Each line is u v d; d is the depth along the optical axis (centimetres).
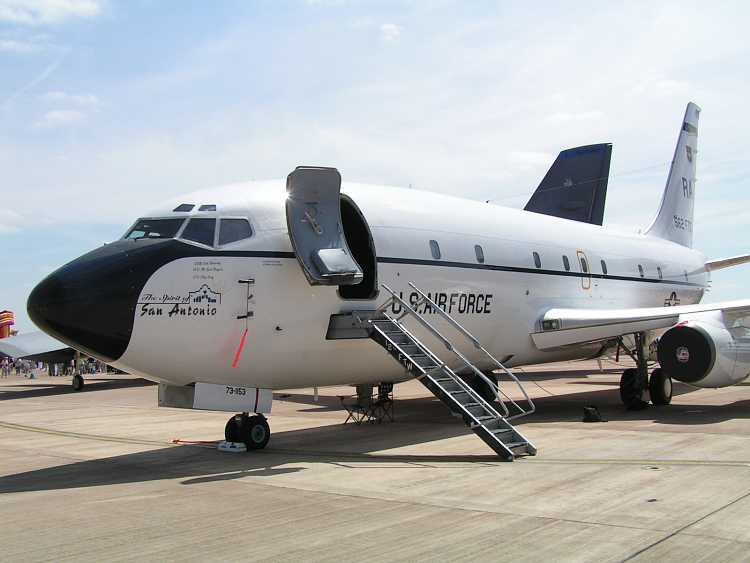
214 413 1870
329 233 1097
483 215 1480
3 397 2783
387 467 952
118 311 970
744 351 1417
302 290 1091
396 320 1173
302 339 1099
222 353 1036
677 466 890
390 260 1211
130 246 1030
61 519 707
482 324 1393
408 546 579
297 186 1080
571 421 1434
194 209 1076
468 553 555
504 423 1042
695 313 1476
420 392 2420
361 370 1230
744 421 1348
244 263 1048
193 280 1015
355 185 1277
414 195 1369
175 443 1276
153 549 593
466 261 1352
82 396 2719
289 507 728
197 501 770
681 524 621
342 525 649
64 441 1360
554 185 2581
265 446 1167
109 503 775
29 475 984
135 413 1920
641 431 1234
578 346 1627
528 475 861
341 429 1412
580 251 1717
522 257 1500
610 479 820
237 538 618
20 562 567
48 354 3650
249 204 1097
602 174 2511
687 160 2544
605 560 530
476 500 735
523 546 569
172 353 1005
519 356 1538
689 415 1479
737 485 772
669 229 2403
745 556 532
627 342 1664
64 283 973
